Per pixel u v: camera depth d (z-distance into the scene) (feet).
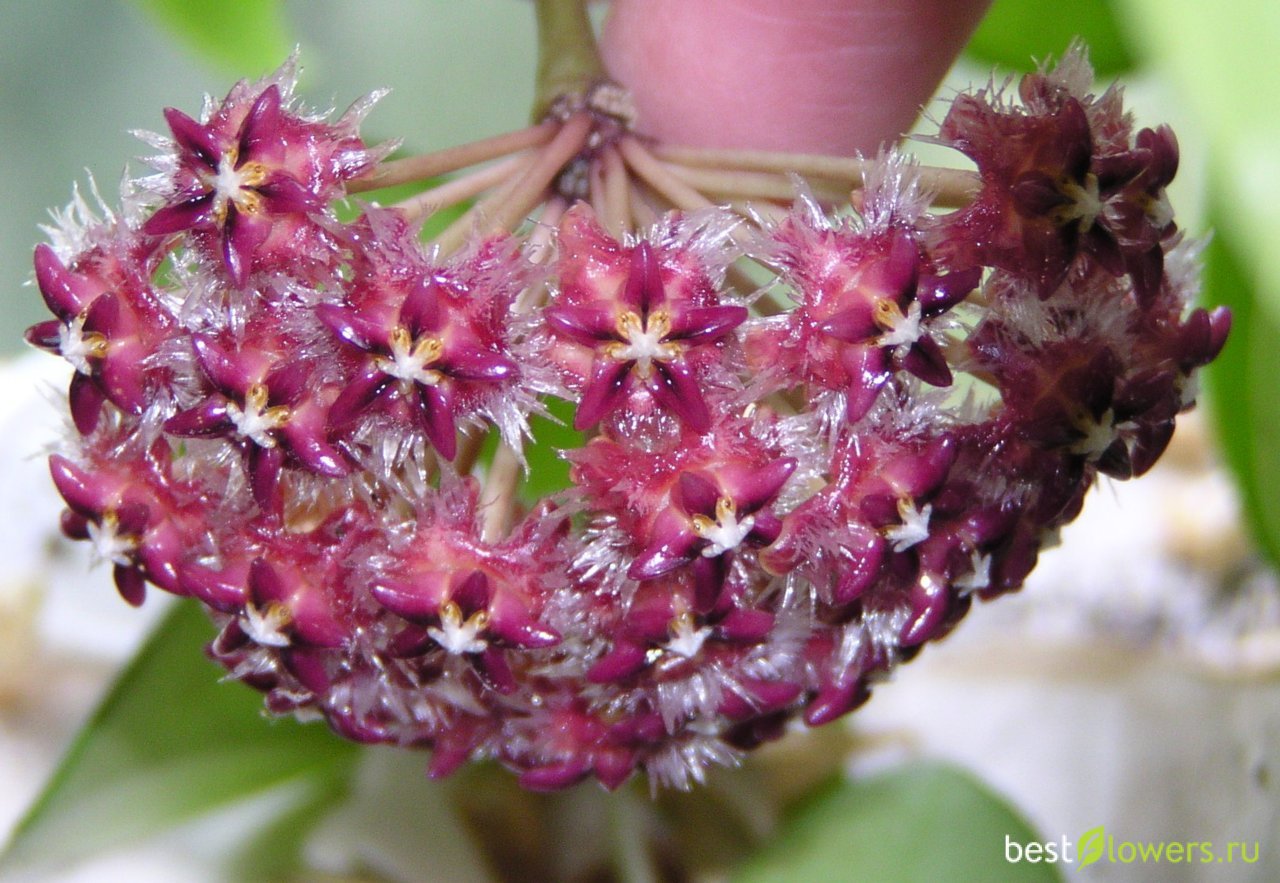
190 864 0.69
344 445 0.52
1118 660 0.77
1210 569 0.76
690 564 0.52
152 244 0.53
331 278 0.51
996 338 0.53
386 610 0.53
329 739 0.66
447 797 0.69
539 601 0.53
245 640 0.54
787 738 0.69
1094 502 0.80
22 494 0.77
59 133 0.95
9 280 0.92
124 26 0.97
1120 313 0.53
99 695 0.76
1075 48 0.53
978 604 0.79
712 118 0.64
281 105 0.52
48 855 0.63
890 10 0.62
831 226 0.52
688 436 0.52
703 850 0.67
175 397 0.53
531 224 0.56
